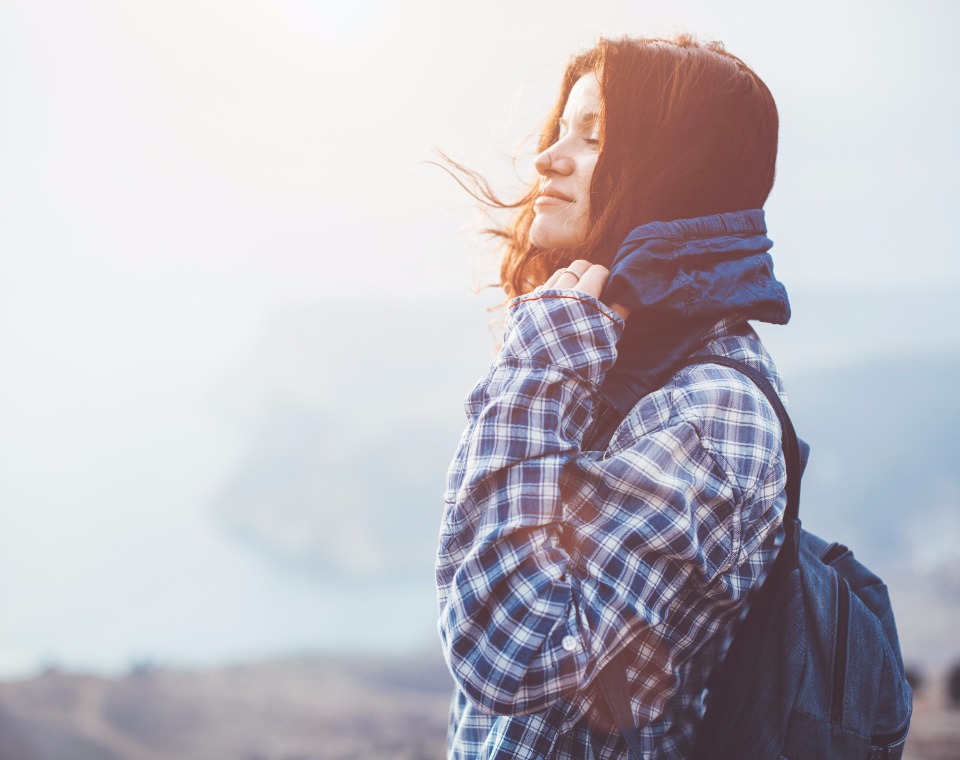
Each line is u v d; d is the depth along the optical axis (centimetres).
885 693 95
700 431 89
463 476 93
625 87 101
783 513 97
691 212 101
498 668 83
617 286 95
